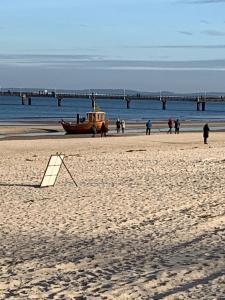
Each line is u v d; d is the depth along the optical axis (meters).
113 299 7.09
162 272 8.32
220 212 13.47
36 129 60.50
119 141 43.94
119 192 16.88
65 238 10.91
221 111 158.50
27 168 24.69
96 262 9.02
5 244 10.45
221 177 20.33
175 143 43.12
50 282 7.90
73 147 38.41
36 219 12.86
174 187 17.86
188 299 7.06
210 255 9.40
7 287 7.69
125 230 11.62
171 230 11.56
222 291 7.38
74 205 14.68
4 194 17.06
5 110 125.75
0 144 40.03
